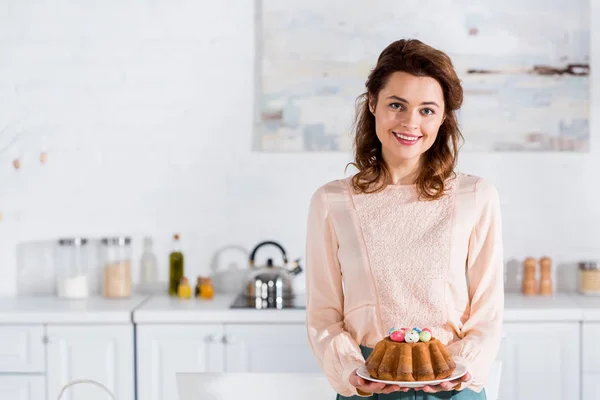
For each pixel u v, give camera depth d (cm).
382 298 156
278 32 344
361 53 343
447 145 161
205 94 349
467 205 158
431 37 344
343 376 151
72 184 351
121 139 350
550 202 349
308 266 167
